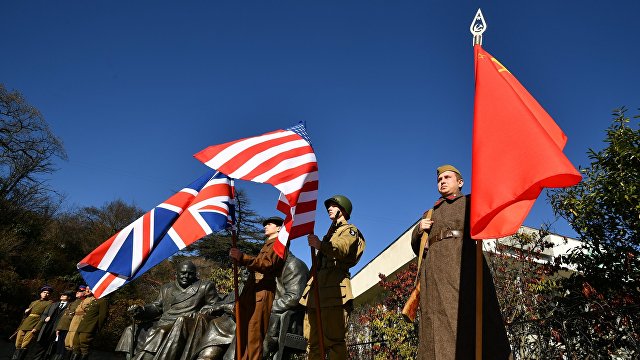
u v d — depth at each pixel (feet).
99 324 36.04
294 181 13.30
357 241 14.82
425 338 10.84
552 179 8.49
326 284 14.55
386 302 36.73
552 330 18.11
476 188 8.72
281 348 21.45
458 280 10.73
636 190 17.98
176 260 111.75
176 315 23.40
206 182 16.55
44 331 39.34
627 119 19.19
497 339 10.14
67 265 89.25
